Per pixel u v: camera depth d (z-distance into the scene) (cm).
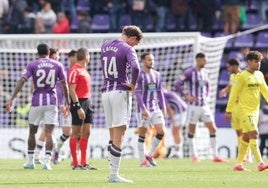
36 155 5009
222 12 8694
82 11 8181
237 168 4319
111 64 3303
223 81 8019
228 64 5356
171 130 6272
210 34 8469
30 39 6212
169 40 6750
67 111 4425
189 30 8519
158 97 4834
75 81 4306
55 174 3891
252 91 4141
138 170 4331
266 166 4147
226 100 7881
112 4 8425
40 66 4212
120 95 3294
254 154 4159
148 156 4828
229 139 6322
